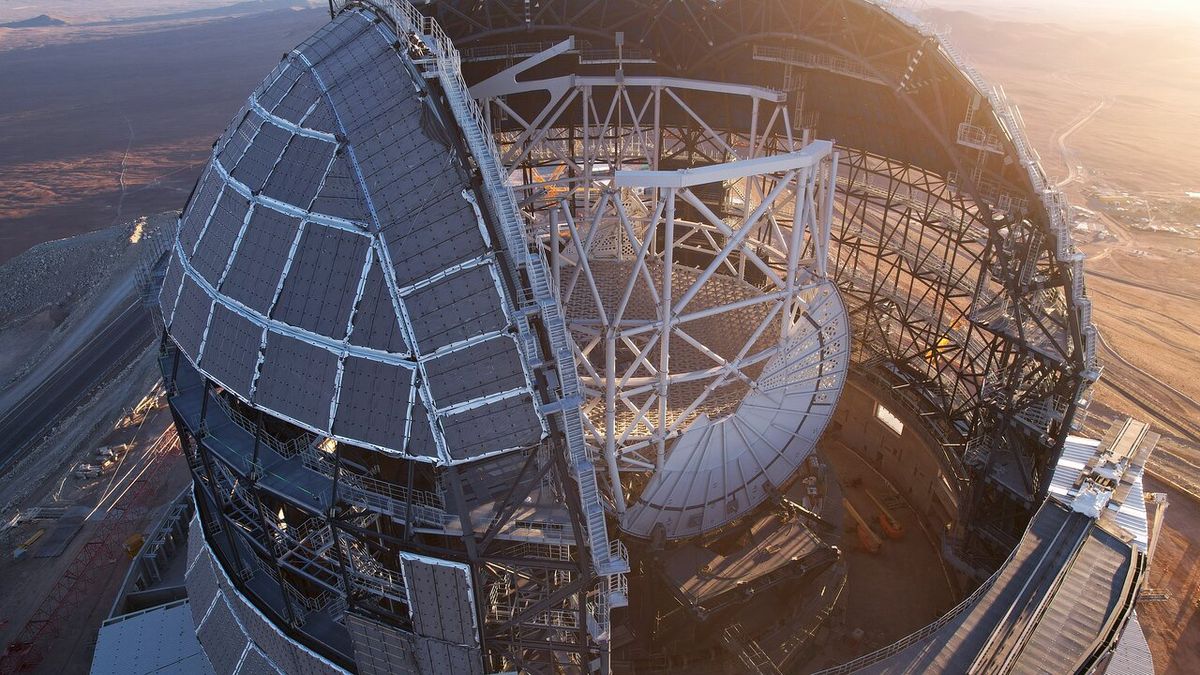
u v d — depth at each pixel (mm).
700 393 41594
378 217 26891
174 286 33406
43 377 80562
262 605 33062
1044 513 35562
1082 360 37344
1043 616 30188
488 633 26359
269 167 30656
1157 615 43969
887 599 44031
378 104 29594
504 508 24422
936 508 49031
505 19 49906
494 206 25844
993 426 42625
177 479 59062
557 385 24953
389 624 27578
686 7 48344
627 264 52188
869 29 42156
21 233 129250
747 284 49406
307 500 26688
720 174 31953
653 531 38594
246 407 31422
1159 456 58812
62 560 51219
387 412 25062
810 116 49281
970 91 38344
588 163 50219
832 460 56438
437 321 25219
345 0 39688
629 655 38781
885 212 53625
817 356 40188
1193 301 84500
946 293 50406
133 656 39031
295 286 27672
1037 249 39094
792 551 40000
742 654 37250
